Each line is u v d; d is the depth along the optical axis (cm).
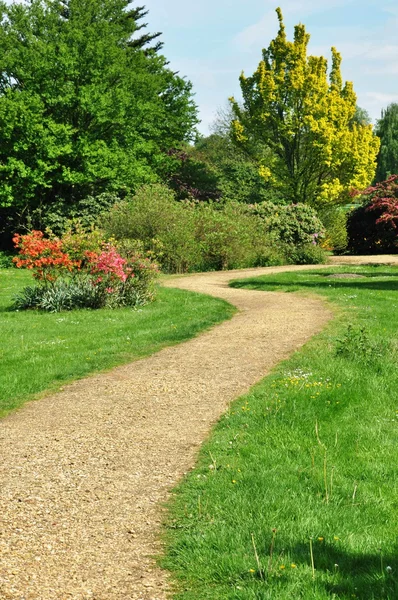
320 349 1045
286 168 4453
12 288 2247
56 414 793
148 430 719
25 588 391
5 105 3459
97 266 1789
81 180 3553
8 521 489
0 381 946
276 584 388
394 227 3791
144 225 2931
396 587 382
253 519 483
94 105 3556
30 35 3812
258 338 1205
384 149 7356
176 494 541
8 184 3588
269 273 2653
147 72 4400
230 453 633
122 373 1002
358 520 484
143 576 409
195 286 2284
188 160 4944
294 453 625
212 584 399
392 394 812
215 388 885
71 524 485
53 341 1275
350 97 4728
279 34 4191
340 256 3831
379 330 1194
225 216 3192
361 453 625
